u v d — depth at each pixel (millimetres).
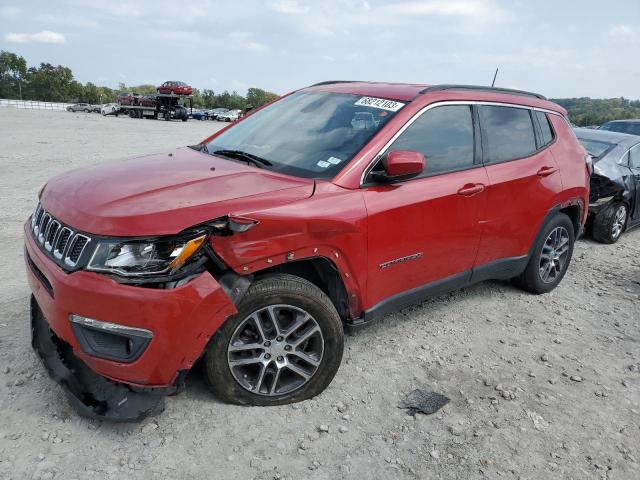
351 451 2793
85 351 2564
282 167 3400
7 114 36344
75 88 138500
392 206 3328
